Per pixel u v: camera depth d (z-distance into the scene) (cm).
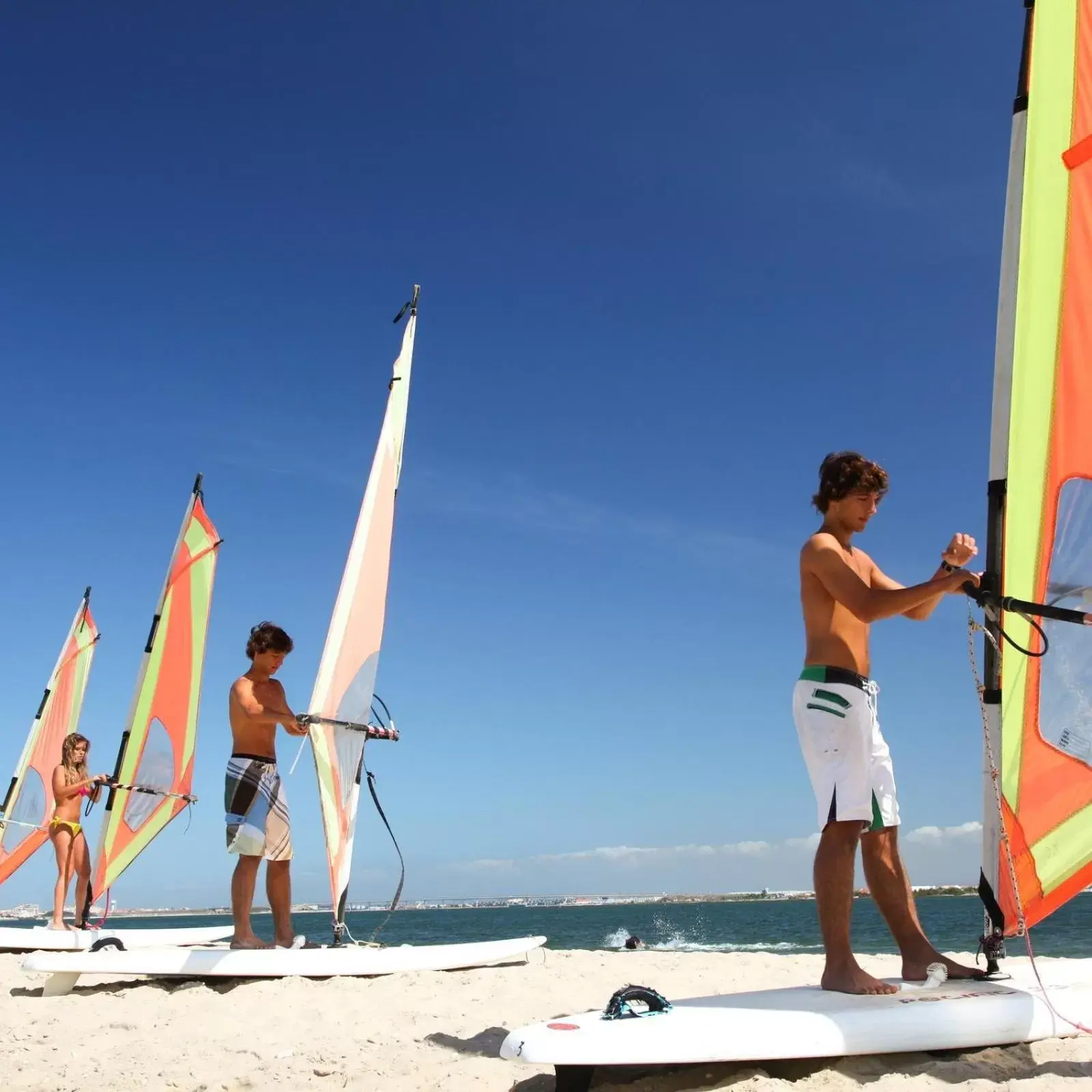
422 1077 321
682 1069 299
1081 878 327
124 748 926
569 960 676
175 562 995
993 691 334
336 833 668
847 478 353
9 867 1151
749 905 12688
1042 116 359
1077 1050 308
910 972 346
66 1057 379
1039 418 345
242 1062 361
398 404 784
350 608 697
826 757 328
